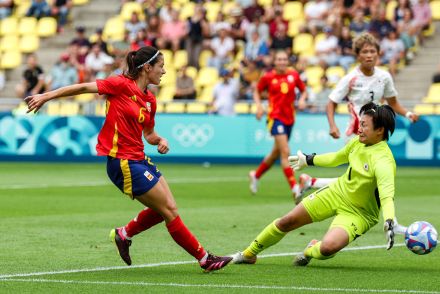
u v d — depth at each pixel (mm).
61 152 65750
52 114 68312
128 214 34250
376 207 21875
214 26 71375
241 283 20031
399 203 39188
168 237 27984
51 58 77812
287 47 67062
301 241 27469
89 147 65312
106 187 46094
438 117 59875
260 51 66875
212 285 19703
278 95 40156
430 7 68875
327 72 65562
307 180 27516
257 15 69125
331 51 66375
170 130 64688
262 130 62812
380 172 20969
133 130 21047
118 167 20922
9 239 27281
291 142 61625
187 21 71688
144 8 74250
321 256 21859
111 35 77000
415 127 60312
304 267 22484
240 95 65562
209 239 27766
